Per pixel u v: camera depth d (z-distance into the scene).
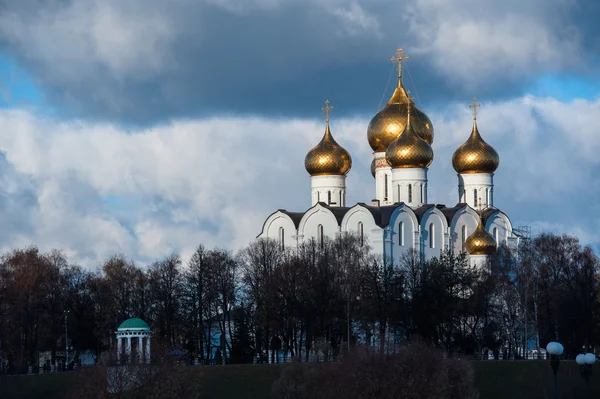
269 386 180.62
